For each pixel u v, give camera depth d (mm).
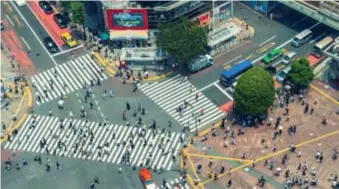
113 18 170125
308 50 169375
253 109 142750
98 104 159250
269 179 136000
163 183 137125
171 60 168375
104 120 154375
